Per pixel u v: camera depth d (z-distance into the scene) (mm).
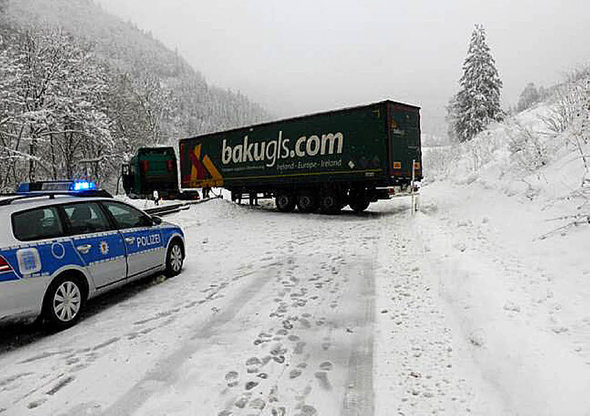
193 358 4488
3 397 3869
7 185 31734
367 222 14039
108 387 3979
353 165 15734
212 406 3592
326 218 15695
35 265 5051
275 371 4148
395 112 15148
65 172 40281
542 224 7574
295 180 17531
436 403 3469
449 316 5168
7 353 4816
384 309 5617
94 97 36719
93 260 5910
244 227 14172
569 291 4875
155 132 52469
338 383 3881
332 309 5762
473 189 14875
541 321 4332
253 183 19156
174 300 6500
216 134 20734
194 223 15320
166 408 3588
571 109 11680
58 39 34312
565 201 7992
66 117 34469
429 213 14398
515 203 9867
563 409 3000
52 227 5527
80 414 3553
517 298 4961
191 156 22141
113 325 5551
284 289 6773
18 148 31984
